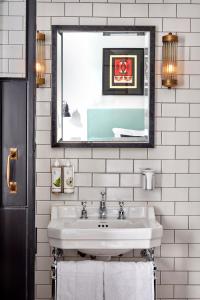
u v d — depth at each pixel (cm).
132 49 204
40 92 204
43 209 206
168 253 207
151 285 178
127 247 182
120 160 206
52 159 206
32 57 164
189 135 206
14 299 165
